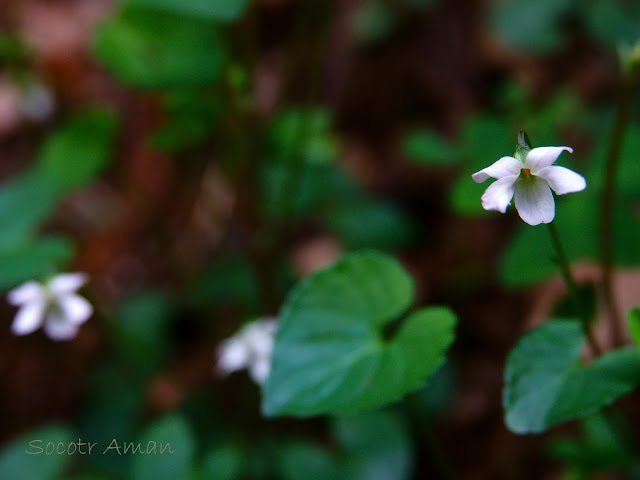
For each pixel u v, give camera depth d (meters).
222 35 0.30
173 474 0.26
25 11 0.51
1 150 0.45
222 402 0.33
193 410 0.33
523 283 0.27
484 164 0.28
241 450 0.30
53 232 0.41
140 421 0.33
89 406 0.34
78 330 0.36
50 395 0.35
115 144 0.42
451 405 0.32
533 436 0.31
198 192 0.41
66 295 0.27
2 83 0.47
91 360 0.35
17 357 0.36
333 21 0.46
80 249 0.41
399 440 0.29
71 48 0.49
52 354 0.36
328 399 0.22
